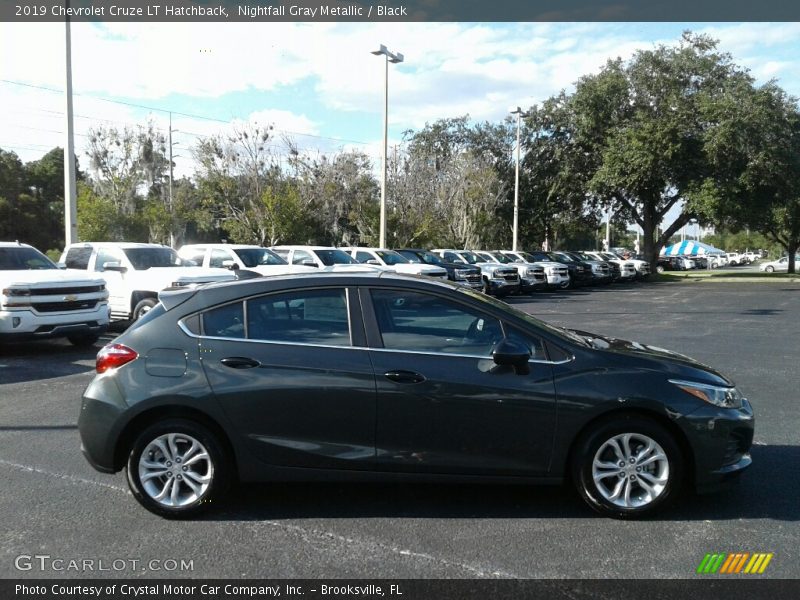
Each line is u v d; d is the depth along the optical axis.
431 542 4.20
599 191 42.34
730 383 4.76
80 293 11.45
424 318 4.66
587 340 5.03
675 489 4.48
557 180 44.88
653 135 38.00
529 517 4.58
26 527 4.48
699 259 73.06
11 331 10.61
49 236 51.91
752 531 4.35
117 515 4.68
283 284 4.76
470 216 41.41
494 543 4.18
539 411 4.44
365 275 4.80
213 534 4.35
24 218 49.56
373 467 4.52
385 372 4.47
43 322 10.87
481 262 28.45
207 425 4.59
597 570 3.83
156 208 33.00
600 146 42.41
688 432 4.43
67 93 17.72
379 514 4.65
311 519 4.57
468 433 4.46
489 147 49.09
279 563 3.95
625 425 4.47
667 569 3.84
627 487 4.49
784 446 6.18
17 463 5.79
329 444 4.52
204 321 4.71
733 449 4.54
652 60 40.97
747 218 39.19
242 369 4.54
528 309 21.00
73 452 6.11
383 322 4.64
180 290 4.95
